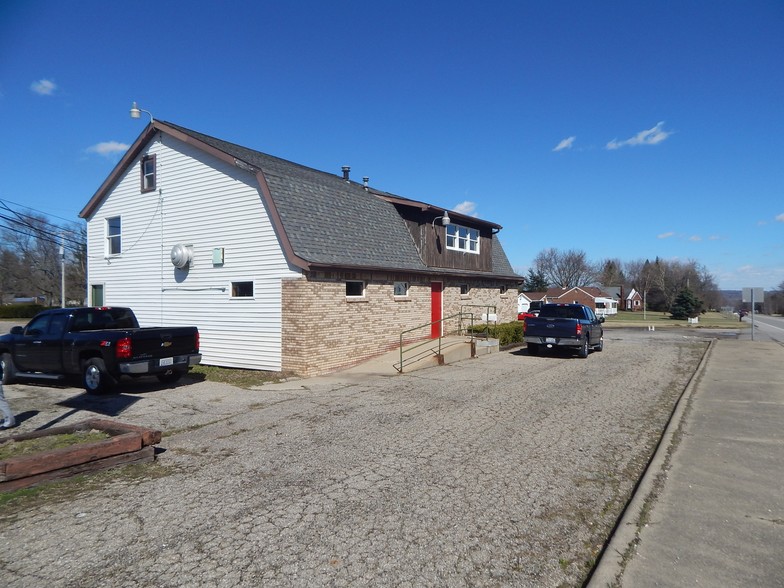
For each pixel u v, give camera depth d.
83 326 11.32
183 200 15.81
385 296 15.97
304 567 3.76
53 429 6.97
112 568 3.75
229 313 14.73
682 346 21.92
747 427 7.79
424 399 9.92
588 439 7.17
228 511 4.75
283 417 8.50
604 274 115.56
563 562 3.88
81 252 42.06
